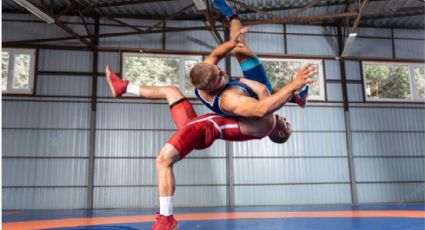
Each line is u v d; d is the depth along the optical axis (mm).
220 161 16453
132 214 10828
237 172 16500
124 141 16156
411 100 18141
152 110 16594
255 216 8625
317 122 17391
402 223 6605
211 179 16250
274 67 17766
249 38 17922
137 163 16047
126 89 4156
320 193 16719
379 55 18422
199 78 3217
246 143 16781
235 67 17375
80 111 16188
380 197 17031
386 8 16969
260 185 16500
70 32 15109
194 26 17797
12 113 15852
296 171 16797
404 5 16797
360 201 16906
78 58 16609
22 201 15242
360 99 17828
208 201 16062
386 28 18766
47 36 16656
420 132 17859
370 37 18578
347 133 17297
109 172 15828
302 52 18078
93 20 17141
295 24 18312
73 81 16391
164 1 16250
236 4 16656
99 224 7086
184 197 15992
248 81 3529
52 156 15703
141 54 17062
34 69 16250
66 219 8906
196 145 3752
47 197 15367
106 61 16766
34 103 16047
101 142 16016
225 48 3695
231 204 16047
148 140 16297
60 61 16484
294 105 17438
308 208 12758
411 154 17594
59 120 16016
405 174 17344
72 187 15539
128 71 16844
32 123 15867
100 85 16516
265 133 3672
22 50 16344
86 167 15750
